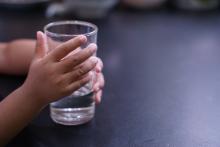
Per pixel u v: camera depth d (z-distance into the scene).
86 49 0.55
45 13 1.09
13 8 1.09
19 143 0.59
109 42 0.94
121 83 0.76
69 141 0.59
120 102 0.69
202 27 1.05
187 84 0.76
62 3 1.15
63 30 0.64
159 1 1.17
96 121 0.64
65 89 0.55
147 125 0.63
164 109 0.68
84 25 0.64
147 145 0.59
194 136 0.61
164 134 0.61
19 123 0.56
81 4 1.07
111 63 0.84
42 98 0.55
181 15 1.14
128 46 0.92
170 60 0.86
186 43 0.95
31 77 0.55
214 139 0.60
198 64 0.85
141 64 0.84
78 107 0.62
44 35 0.58
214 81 0.78
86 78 0.56
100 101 0.68
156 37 0.98
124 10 1.16
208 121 0.65
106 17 1.10
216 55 0.89
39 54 0.57
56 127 0.62
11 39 0.92
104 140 0.60
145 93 0.73
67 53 0.54
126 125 0.63
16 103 0.56
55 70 0.54
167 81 0.77
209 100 0.71
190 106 0.69
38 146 0.58
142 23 1.07
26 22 1.03
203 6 1.17
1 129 0.56
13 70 0.75
